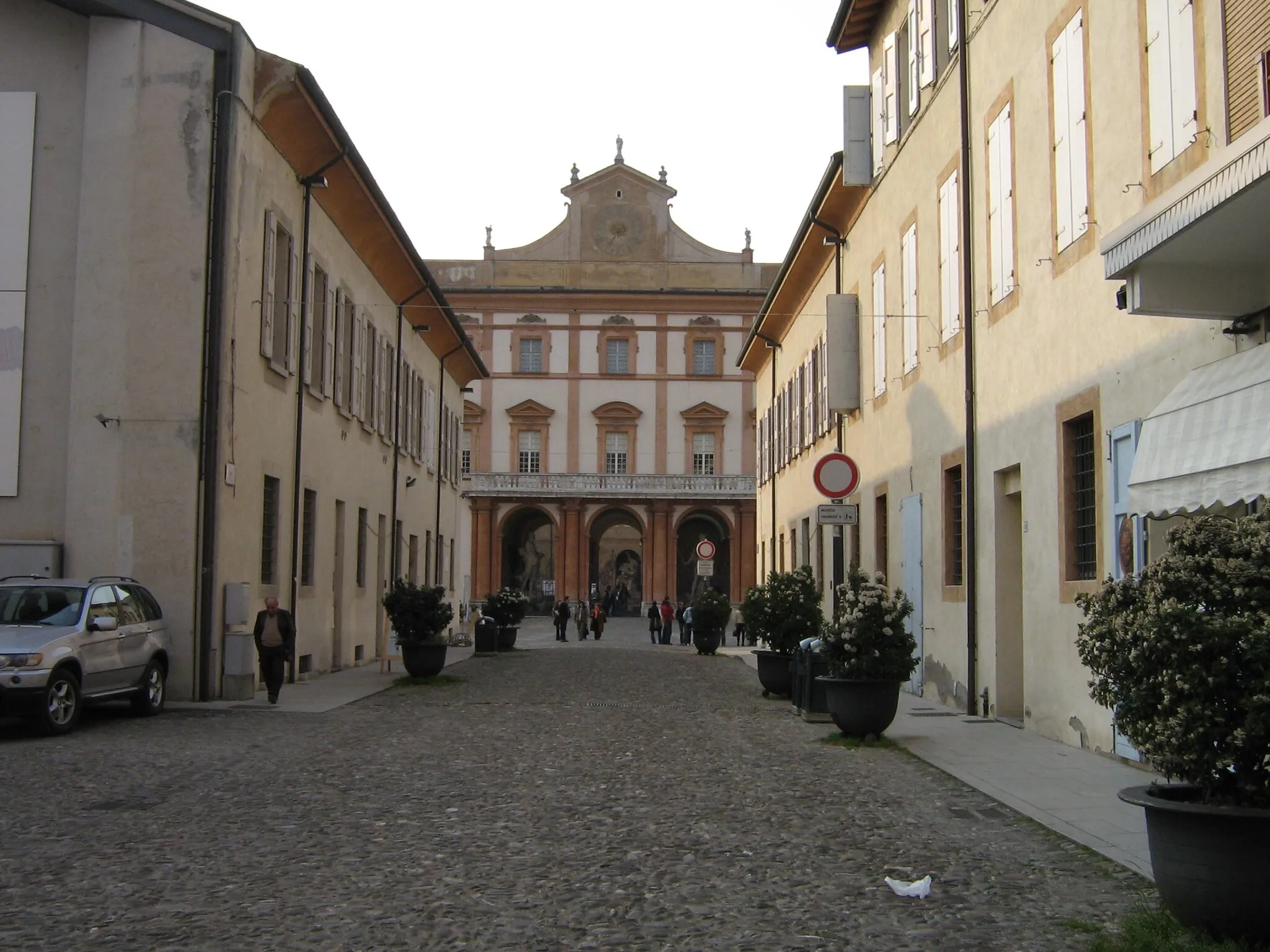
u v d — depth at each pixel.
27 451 18.92
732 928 6.48
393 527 34.22
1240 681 5.86
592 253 75.31
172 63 19.16
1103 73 12.85
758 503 47.66
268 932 6.31
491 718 17.22
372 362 31.23
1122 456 12.30
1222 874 5.77
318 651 25.72
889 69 23.09
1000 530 16.69
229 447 19.22
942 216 19.33
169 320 18.83
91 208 18.97
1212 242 9.21
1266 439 8.49
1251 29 9.77
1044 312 14.67
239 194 19.48
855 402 26.39
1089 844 8.66
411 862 7.95
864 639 14.25
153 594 18.22
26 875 7.55
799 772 12.06
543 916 6.68
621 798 10.42
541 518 76.81
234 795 10.46
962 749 13.60
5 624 15.20
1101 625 6.48
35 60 19.31
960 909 6.92
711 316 74.19
